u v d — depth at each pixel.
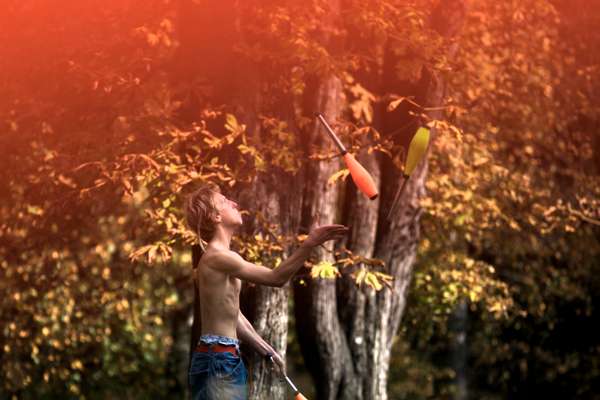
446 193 15.39
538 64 17.58
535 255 20.75
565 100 18.72
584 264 20.78
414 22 11.69
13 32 13.02
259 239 11.17
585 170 20.02
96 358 21.02
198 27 11.76
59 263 16.58
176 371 24.62
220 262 8.25
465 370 24.45
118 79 11.34
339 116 12.41
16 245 16.09
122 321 20.08
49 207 13.63
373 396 13.45
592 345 22.47
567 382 23.02
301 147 12.61
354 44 13.28
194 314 11.62
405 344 23.88
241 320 9.09
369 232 13.38
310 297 12.98
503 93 16.59
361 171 8.91
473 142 16.58
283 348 11.92
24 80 13.16
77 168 10.94
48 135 13.55
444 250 16.69
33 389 20.36
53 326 18.53
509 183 17.09
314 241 7.75
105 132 12.20
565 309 22.36
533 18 17.25
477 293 16.44
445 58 11.91
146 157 10.62
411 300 17.42
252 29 11.64
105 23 12.57
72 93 12.79
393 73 13.30
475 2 15.21
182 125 11.95
